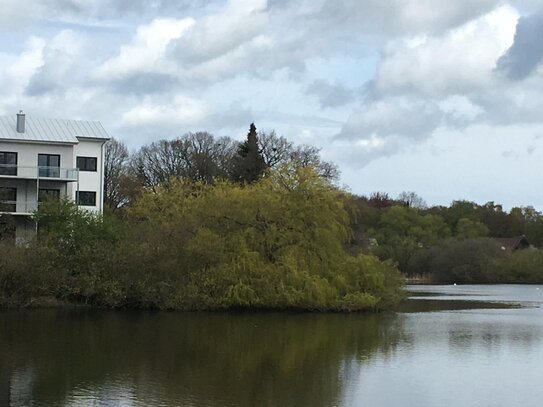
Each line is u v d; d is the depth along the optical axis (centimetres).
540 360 2869
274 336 3453
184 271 4584
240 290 4472
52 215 4928
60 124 7062
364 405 2066
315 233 4672
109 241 4756
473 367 2698
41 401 2031
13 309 4406
